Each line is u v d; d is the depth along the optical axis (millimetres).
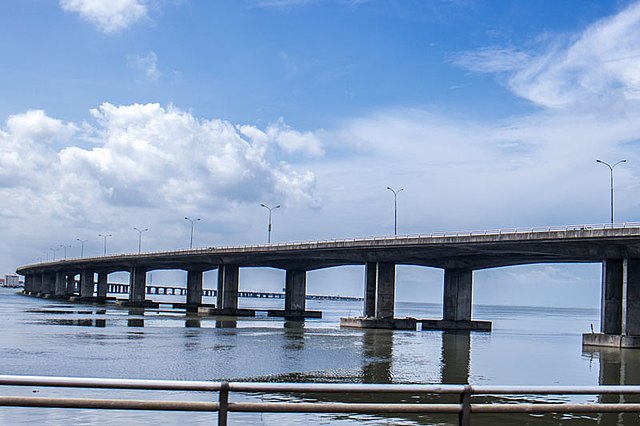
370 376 39625
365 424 20109
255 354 51594
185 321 106312
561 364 52312
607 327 76125
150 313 135250
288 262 140250
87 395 26969
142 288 184000
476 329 111688
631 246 73375
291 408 7656
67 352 48594
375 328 104000
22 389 28766
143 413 18297
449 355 56312
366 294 108812
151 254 161375
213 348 56062
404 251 101812
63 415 17812
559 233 79312
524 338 91188
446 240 92938
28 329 73625
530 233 82625
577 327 159500
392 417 21672
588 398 28453
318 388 7656
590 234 75688
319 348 59312
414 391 7836
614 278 76688
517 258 99312
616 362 55469
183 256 147000
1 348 50500
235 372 39906
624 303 73938
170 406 7449
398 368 44469
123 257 177375
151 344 58281
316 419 20391
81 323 89125
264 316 145625
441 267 112688
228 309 139875
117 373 37844
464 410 7910
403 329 104750
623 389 8219
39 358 44188
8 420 16828
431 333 94562
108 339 62531
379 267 106625
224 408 7531
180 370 40125
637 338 72125
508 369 46375
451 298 111500
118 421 16844
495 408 7988
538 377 42156
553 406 8055
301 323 114062
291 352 54375
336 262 129375
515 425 21906
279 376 38500
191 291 170625
